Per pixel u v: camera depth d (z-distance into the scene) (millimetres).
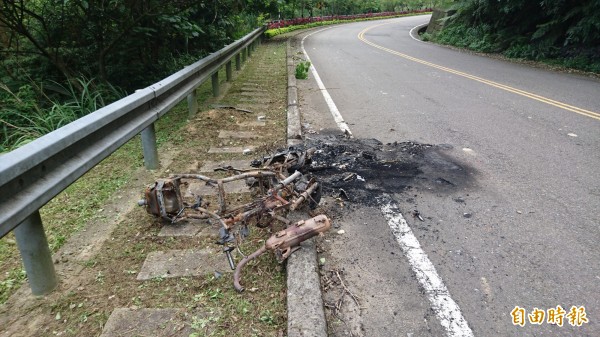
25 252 2436
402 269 2854
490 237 3234
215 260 2898
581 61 12500
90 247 3041
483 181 4254
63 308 2443
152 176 4266
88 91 6754
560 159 4852
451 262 2928
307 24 35094
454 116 6805
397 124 6340
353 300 2557
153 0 6730
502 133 5859
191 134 5664
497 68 12633
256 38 17625
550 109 7234
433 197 3895
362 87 9359
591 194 3965
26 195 2182
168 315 2391
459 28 21250
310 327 2244
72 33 7227
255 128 6062
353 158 4820
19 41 7426
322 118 6746
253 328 2305
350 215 3553
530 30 16453
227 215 3098
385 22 44844
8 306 2461
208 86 9383
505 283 2711
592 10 12688
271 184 3453
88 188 3994
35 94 6828
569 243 3156
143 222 3379
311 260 2797
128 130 3602
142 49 8430
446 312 2461
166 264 2848
